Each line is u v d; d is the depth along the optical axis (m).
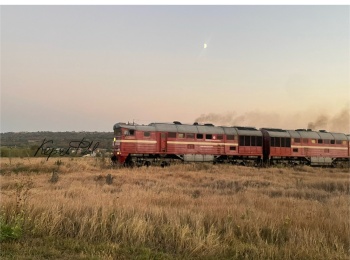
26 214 9.20
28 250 6.91
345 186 22.53
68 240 7.77
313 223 9.60
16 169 29.94
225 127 44.75
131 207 10.59
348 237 8.50
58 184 20.36
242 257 7.16
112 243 7.63
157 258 6.91
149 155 39.34
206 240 7.88
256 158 45.69
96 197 13.41
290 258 7.14
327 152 51.03
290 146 47.53
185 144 41.06
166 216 9.99
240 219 9.73
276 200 14.62
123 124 38.91
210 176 29.23
